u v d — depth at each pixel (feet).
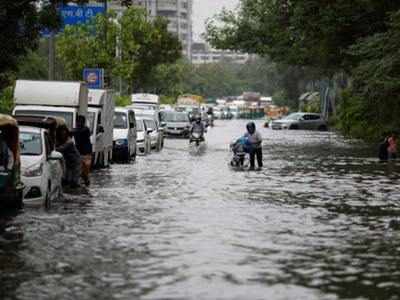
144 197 83.82
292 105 530.27
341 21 181.37
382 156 142.92
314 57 215.92
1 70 102.58
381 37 158.10
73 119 110.42
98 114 122.11
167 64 332.80
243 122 424.05
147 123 174.50
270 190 92.07
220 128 323.78
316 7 187.11
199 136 194.08
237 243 56.03
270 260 50.14
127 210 73.31
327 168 126.41
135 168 124.06
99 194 86.53
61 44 217.97
